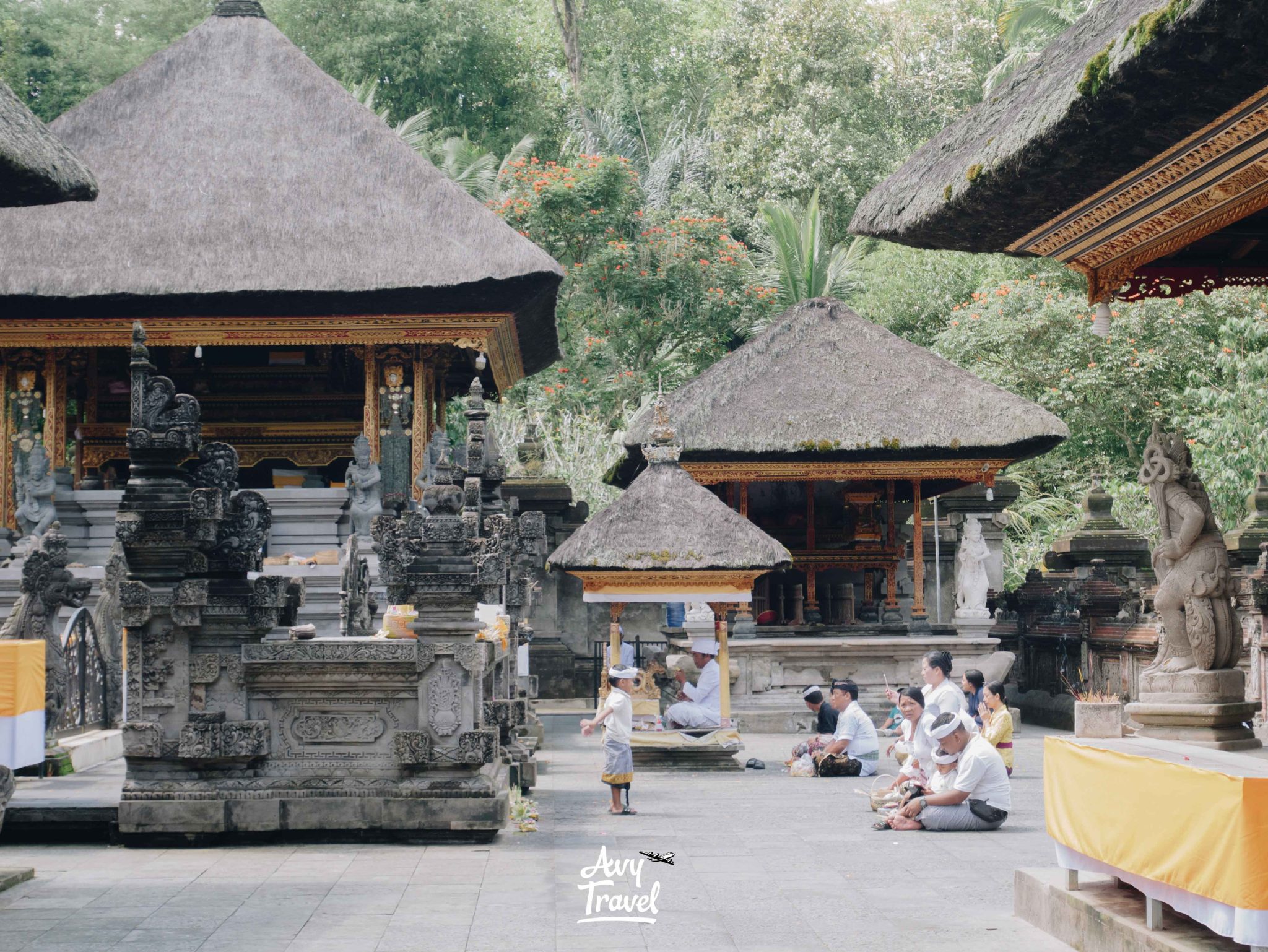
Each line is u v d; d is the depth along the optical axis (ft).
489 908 23.25
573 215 115.44
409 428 72.23
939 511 85.35
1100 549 72.13
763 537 47.73
